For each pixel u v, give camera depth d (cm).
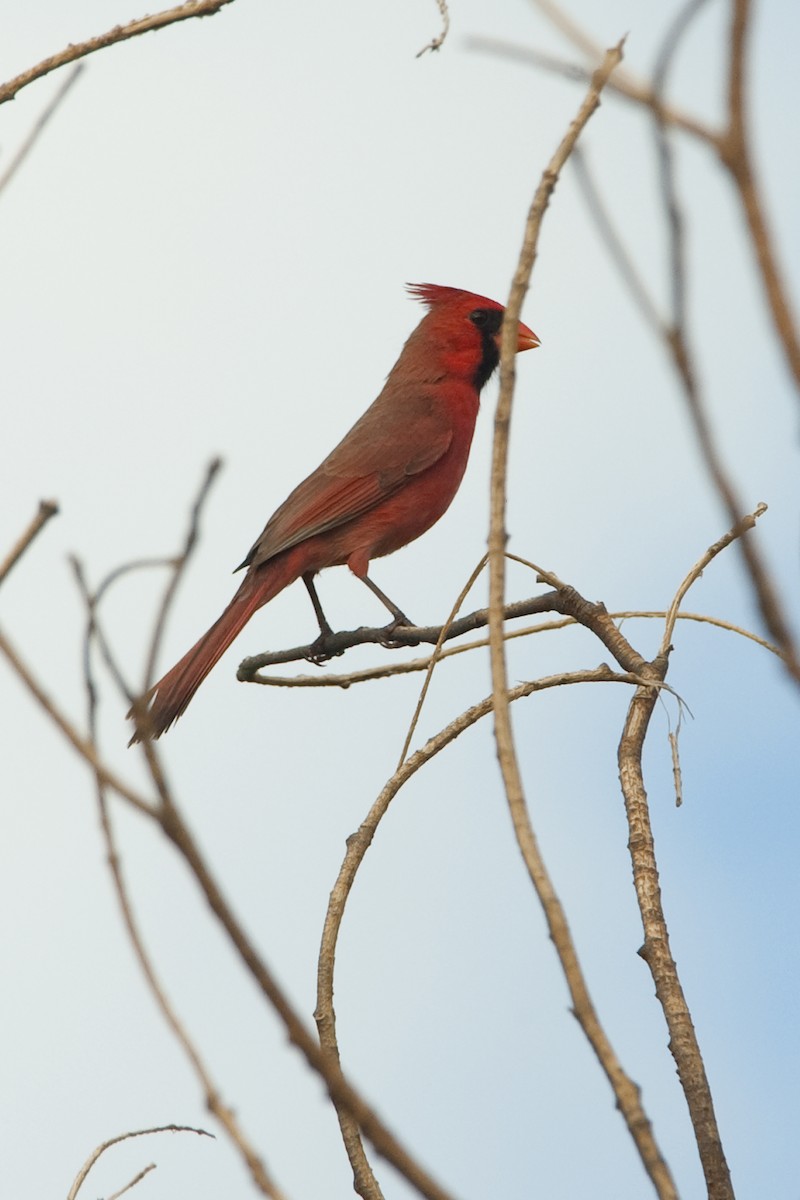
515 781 348
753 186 220
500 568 369
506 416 375
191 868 249
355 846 548
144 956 298
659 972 483
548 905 334
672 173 232
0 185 387
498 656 361
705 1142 441
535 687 582
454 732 573
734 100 221
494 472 373
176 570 252
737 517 239
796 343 219
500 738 353
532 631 646
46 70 627
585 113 376
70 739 254
